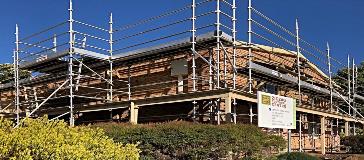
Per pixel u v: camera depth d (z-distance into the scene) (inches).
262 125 615.2
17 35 916.0
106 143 306.0
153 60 840.3
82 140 292.2
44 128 287.6
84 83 956.6
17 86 913.5
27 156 250.4
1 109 1067.3
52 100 923.4
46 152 260.7
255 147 518.0
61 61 861.2
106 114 898.1
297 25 869.2
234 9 697.0
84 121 920.9
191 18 690.8
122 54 820.0
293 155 581.3
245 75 775.7
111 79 832.3
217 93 634.8
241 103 749.3
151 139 515.2
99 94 916.6
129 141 524.1
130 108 748.6
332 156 799.1
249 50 718.5
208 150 490.0
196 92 656.4
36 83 992.9
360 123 1175.0
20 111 1020.5
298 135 975.6
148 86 822.5
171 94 738.2
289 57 975.6
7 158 252.4
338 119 1052.5
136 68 879.7
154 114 823.1
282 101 668.1
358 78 1551.4
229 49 773.9
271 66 913.5
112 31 844.0
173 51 755.4
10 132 275.0
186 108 768.9
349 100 1079.6
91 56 804.0
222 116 700.0
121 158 305.9
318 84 1077.8
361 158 775.1
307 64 1041.5
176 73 802.2
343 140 956.6
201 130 505.7
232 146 496.7
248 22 713.6
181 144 499.8
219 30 669.9
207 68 756.0
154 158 507.8
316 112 889.5
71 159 266.8
